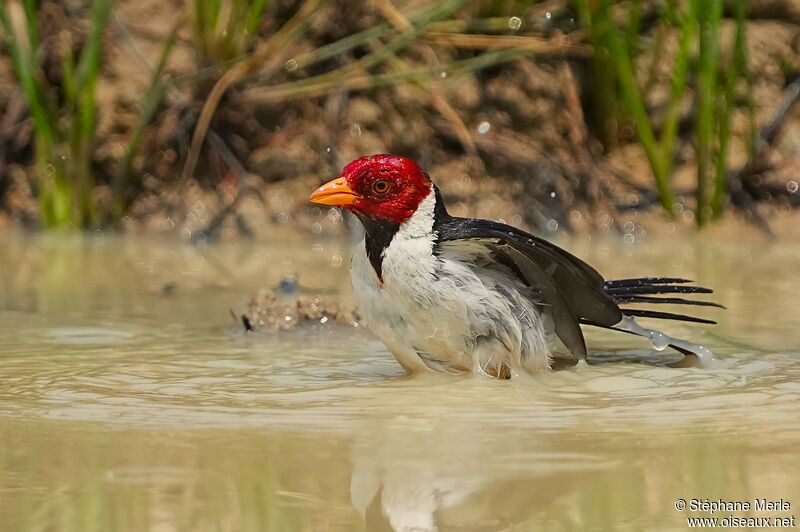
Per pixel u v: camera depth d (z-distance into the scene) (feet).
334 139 51.55
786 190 51.26
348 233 49.93
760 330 32.81
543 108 53.06
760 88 53.93
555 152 52.54
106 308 35.83
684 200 51.19
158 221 50.14
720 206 50.01
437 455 20.97
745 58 50.49
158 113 51.44
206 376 27.68
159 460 20.67
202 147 51.13
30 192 51.37
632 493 18.98
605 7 49.06
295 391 26.13
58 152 49.96
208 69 50.29
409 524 17.67
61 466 20.29
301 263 44.06
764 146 52.60
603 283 28.22
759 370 28.32
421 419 23.57
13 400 25.03
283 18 52.54
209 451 21.20
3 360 29.09
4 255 44.88
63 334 32.30
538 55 53.57
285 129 51.72
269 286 39.32
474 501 18.63
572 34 51.39
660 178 49.78
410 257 26.81
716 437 22.07
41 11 52.29
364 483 19.42
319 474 19.93
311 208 50.49
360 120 52.08
